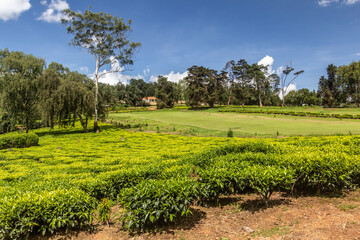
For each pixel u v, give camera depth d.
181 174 6.11
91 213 4.73
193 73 76.25
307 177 5.55
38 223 4.43
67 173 9.05
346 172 5.45
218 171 5.55
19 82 28.56
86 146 19.62
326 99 77.94
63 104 28.64
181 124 39.19
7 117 35.72
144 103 114.75
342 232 3.51
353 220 3.86
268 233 3.81
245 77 84.25
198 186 5.09
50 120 29.16
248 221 4.43
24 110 31.36
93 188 6.18
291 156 6.48
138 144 20.28
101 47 35.00
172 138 24.12
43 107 28.67
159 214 4.16
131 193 4.55
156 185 4.61
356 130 24.14
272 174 5.06
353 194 5.42
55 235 4.46
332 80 81.88
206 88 77.00
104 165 9.84
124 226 4.65
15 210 4.16
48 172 9.16
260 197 5.63
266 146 9.05
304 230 3.72
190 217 4.86
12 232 4.01
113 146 19.55
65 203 4.46
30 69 30.22
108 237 4.29
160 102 84.06
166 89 88.19
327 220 4.00
